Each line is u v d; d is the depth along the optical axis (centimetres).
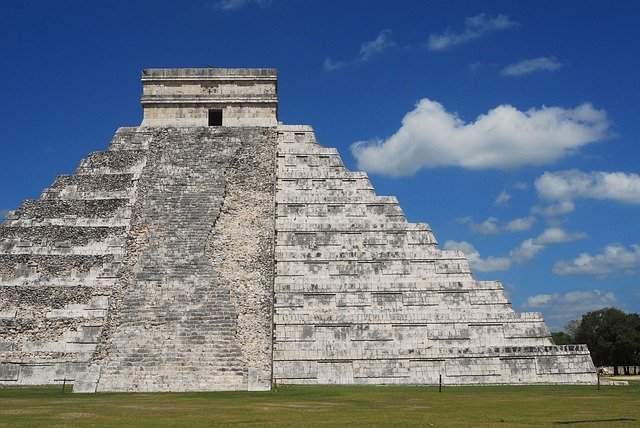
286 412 2189
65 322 3912
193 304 3603
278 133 4959
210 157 4572
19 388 3444
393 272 4300
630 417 2034
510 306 4125
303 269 4281
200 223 4062
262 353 3525
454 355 3866
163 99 5038
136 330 3475
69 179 4584
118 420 1961
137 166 4650
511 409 2288
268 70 5103
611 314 7500
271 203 4347
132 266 3881
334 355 3862
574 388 3381
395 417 2042
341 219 4566
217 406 2406
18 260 4169
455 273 4297
